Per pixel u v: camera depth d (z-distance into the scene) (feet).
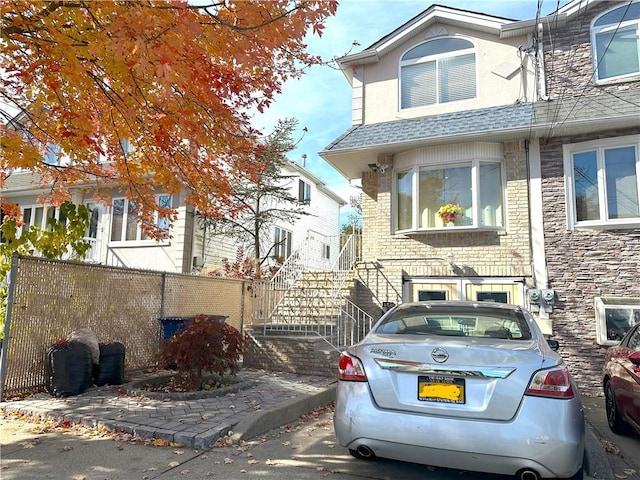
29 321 19.90
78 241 25.82
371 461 13.04
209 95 18.34
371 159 34.40
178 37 14.30
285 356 27.14
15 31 15.20
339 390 11.84
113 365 21.89
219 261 51.88
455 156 30.78
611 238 27.22
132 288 25.63
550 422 9.84
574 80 29.55
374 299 32.32
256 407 17.78
